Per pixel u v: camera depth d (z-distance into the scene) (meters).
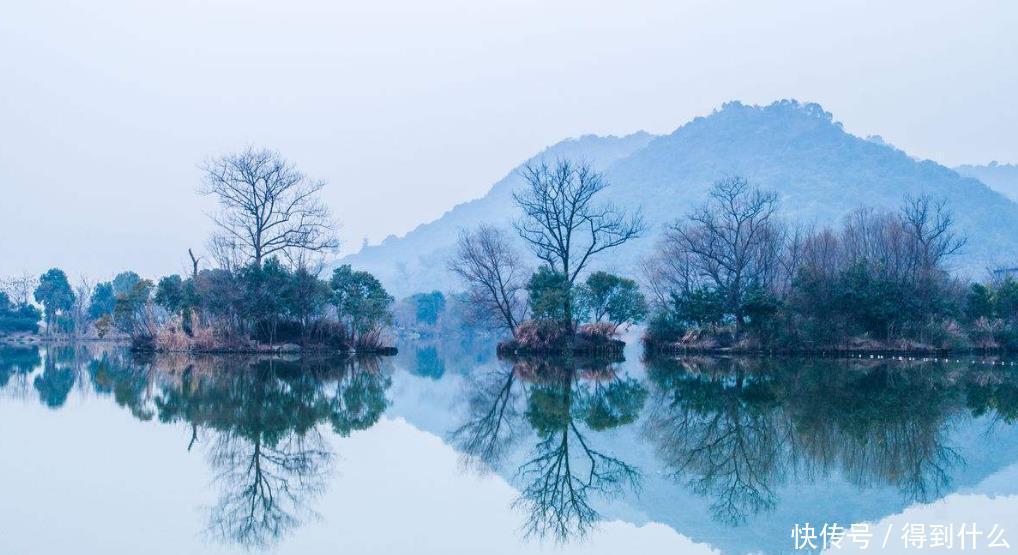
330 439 22.98
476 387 38.88
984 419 27.08
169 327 58.06
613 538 14.17
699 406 30.19
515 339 58.41
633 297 59.25
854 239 67.94
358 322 58.22
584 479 18.95
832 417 27.08
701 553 13.41
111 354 61.62
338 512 15.28
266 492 16.61
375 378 41.56
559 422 27.44
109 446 21.05
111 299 105.81
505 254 61.84
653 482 18.67
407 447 22.33
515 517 15.41
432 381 41.81
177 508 15.19
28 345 81.75
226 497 16.11
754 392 34.09
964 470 19.64
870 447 22.27
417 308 148.25
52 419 25.50
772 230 63.53
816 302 54.66
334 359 52.56
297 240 57.53
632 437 24.36
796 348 54.12
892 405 29.94
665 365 48.94
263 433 23.53
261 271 53.62
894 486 18.09
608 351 56.88
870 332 55.78
